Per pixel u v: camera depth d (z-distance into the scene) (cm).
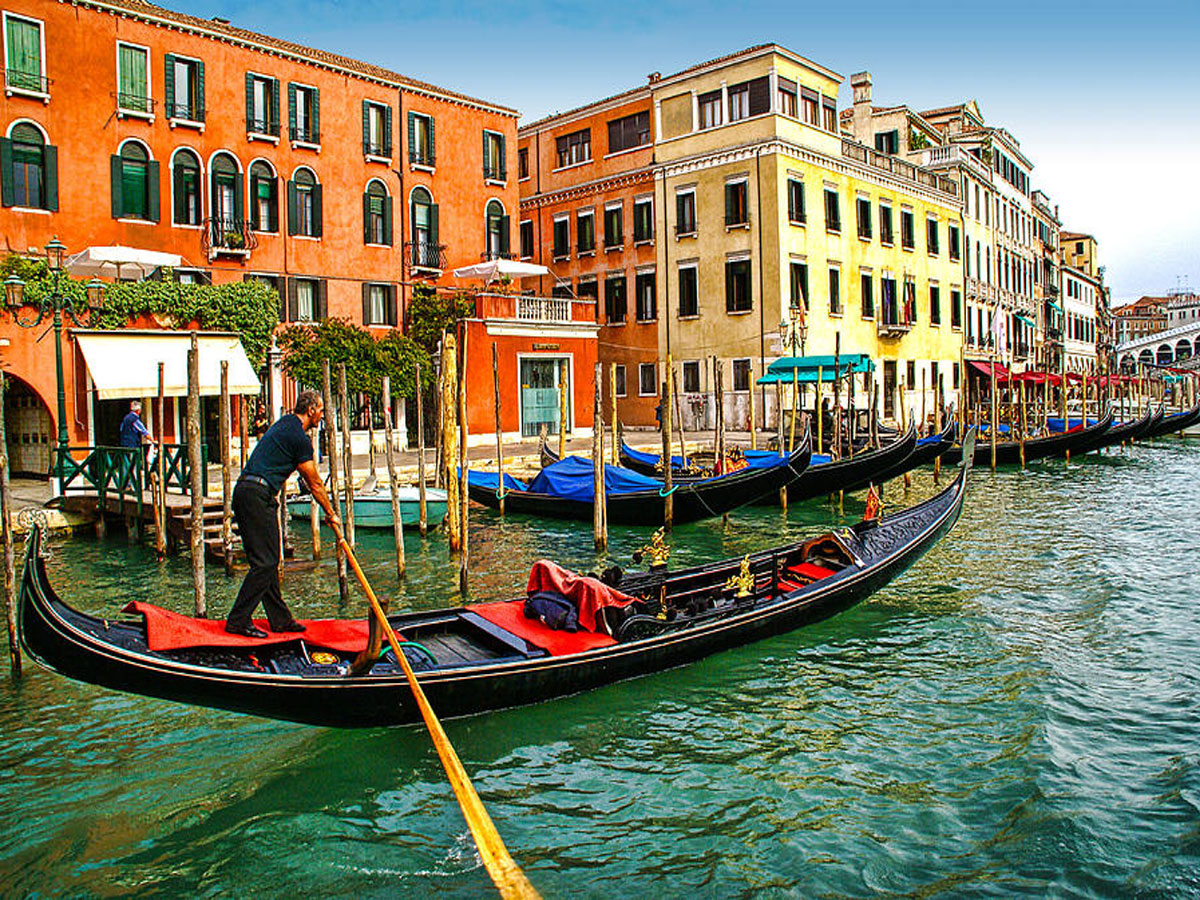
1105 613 981
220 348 1958
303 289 2323
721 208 2897
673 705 730
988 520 1648
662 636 747
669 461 1512
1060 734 665
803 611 873
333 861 512
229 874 500
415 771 614
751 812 563
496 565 1282
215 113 2150
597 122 3250
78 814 561
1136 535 1475
